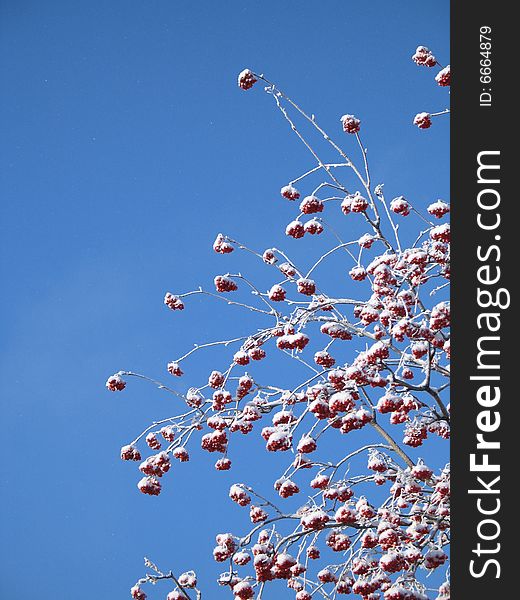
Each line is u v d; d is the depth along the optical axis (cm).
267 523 525
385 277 517
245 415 539
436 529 500
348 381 506
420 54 534
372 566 516
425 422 529
